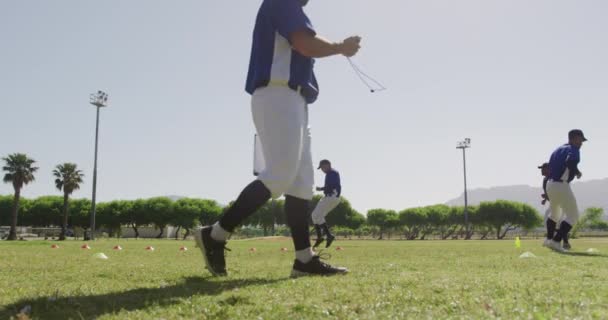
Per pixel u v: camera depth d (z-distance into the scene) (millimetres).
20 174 57000
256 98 4094
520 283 3479
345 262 6145
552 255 7648
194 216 88875
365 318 2344
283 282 3656
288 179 4055
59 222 90375
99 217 89125
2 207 90438
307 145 4426
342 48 3920
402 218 98875
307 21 3984
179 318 2408
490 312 2406
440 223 96812
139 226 95125
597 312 2395
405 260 6520
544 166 11539
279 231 95188
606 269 4789
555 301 2684
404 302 2752
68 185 60781
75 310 2629
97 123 42375
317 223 11938
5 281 3949
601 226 91438
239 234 77062
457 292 3061
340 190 11875
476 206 96688
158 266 5543
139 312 2545
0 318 2473
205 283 3799
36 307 2693
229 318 2395
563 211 9789
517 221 90438
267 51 4031
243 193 4102
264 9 4074
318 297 2904
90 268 5234
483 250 10133
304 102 4219
